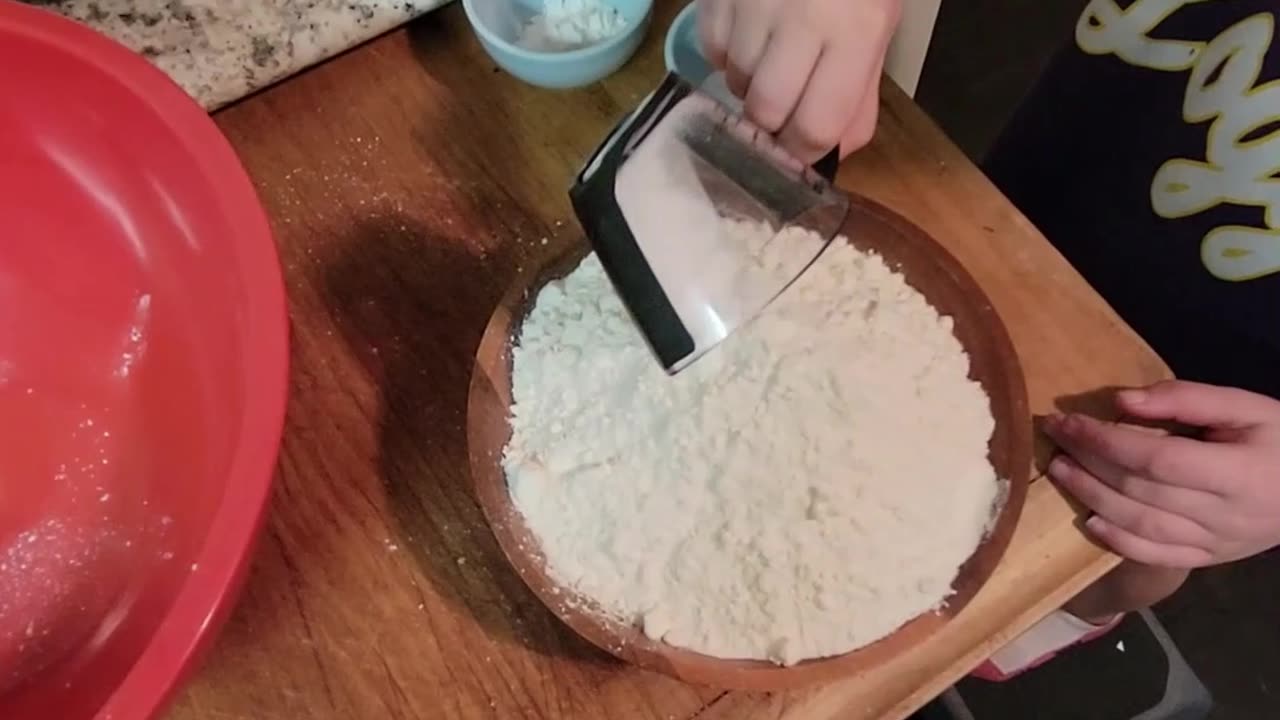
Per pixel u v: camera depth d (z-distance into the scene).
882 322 0.56
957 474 0.54
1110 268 0.80
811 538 0.51
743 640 0.51
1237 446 0.58
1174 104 0.74
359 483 0.58
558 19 0.68
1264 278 0.72
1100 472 0.56
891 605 0.51
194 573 0.41
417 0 0.67
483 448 0.54
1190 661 1.09
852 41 0.51
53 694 0.46
